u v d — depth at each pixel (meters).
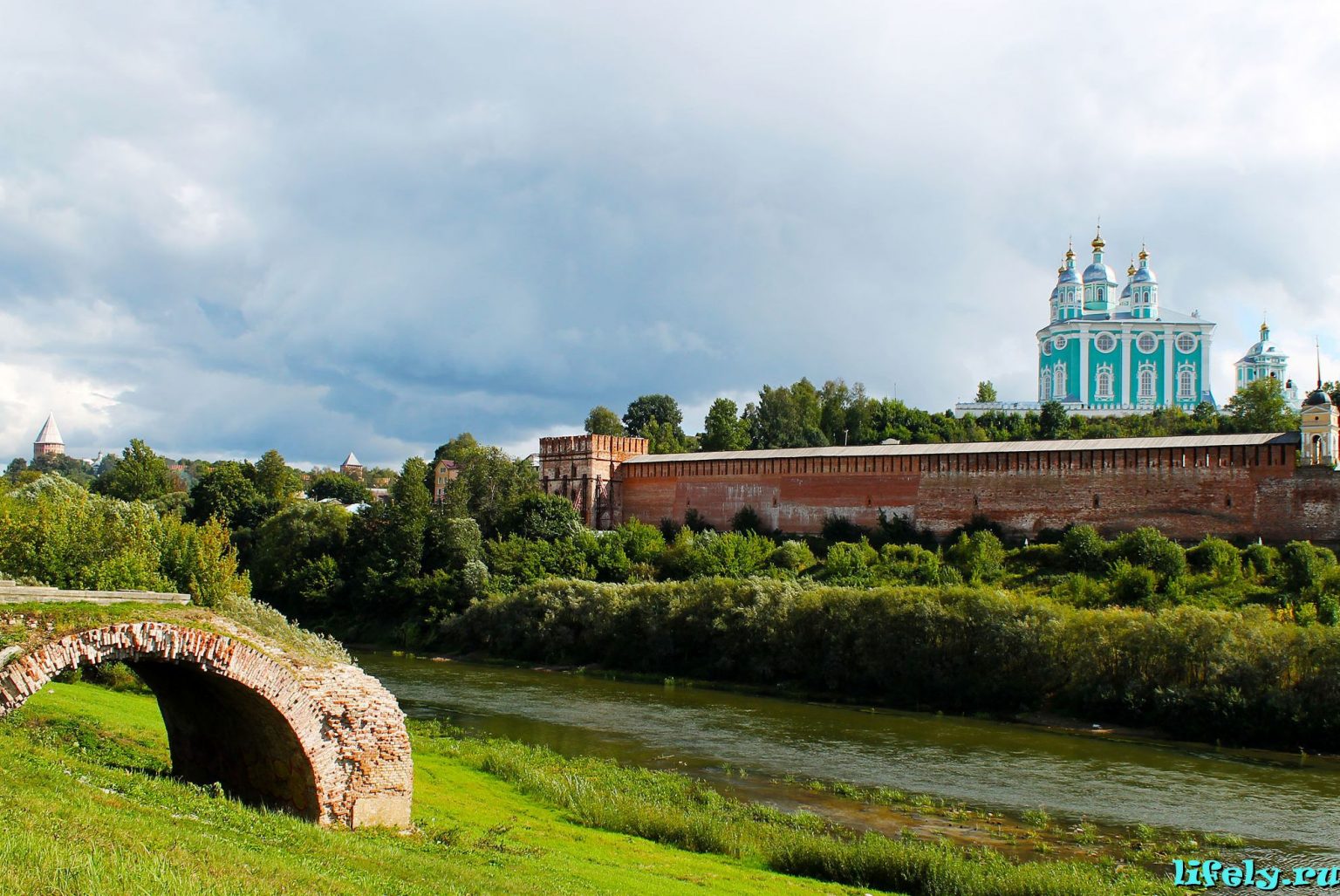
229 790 28.86
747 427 169.50
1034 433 152.25
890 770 47.97
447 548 105.56
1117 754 53.09
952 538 97.50
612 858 29.34
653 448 159.62
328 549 113.38
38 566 54.81
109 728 36.50
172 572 64.94
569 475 122.56
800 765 48.53
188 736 29.52
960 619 67.62
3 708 21.38
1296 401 183.00
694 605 80.38
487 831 30.45
